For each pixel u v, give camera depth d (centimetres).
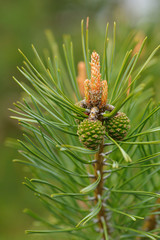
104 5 245
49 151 59
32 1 239
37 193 62
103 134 56
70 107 58
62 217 70
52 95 56
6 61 203
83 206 73
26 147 57
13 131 200
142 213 66
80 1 257
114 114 55
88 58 59
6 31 223
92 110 56
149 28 75
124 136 57
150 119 60
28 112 56
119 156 64
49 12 246
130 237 67
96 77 56
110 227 67
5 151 179
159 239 65
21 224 156
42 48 165
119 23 78
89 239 69
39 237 74
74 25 245
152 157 56
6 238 148
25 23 226
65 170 59
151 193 57
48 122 57
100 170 61
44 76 61
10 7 230
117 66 66
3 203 161
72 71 62
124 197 68
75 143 64
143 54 62
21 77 119
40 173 68
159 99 68
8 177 167
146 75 70
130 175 66
